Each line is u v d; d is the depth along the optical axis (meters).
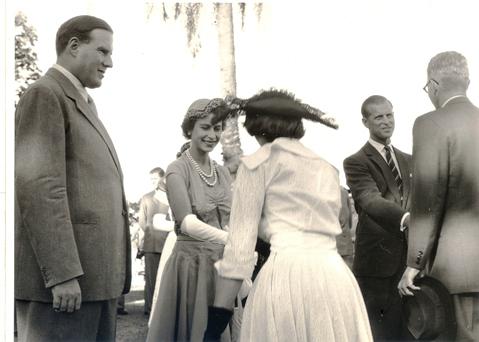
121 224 3.36
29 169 3.04
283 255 2.95
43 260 3.03
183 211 3.64
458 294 3.71
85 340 3.24
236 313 3.76
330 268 2.94
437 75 3.77
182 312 3.62
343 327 2.88
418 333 3.88
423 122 3.65
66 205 3.07
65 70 3.28
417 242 3.61
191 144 3.81
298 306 2.87
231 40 5.59
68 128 3.18
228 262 2.95
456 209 3.61
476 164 3.58
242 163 3.01
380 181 4.43
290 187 2.99
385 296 4.34
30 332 3.19
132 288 5.47
